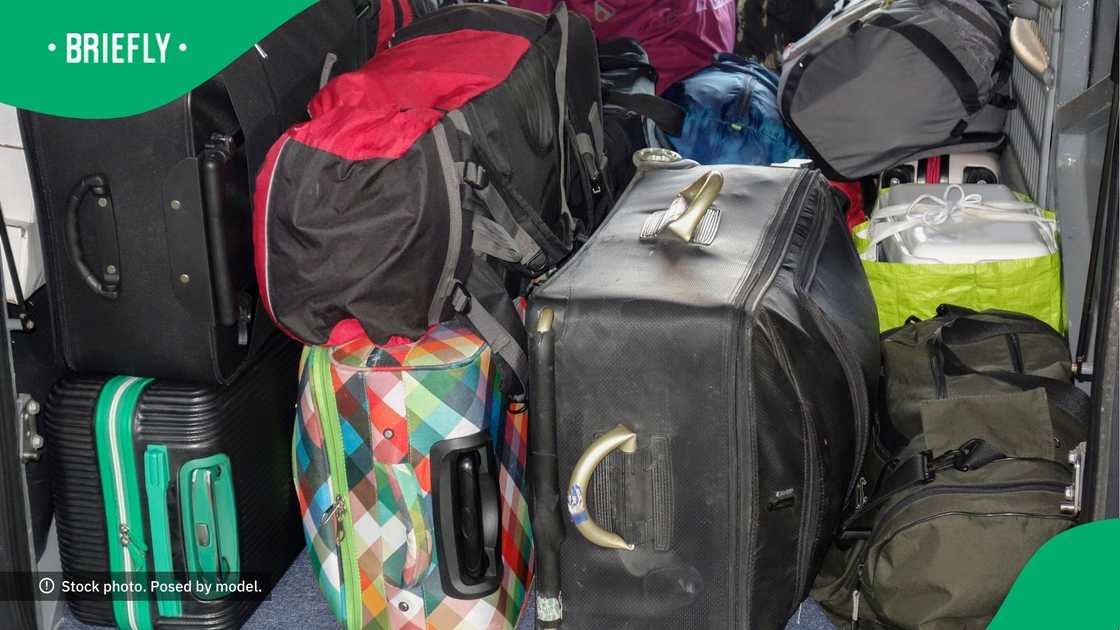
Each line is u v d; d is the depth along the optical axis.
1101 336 1.45
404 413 1.64
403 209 1.58
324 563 1.77
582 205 2.14
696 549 1.55
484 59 1.92
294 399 2.00
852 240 1.99
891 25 2.43
